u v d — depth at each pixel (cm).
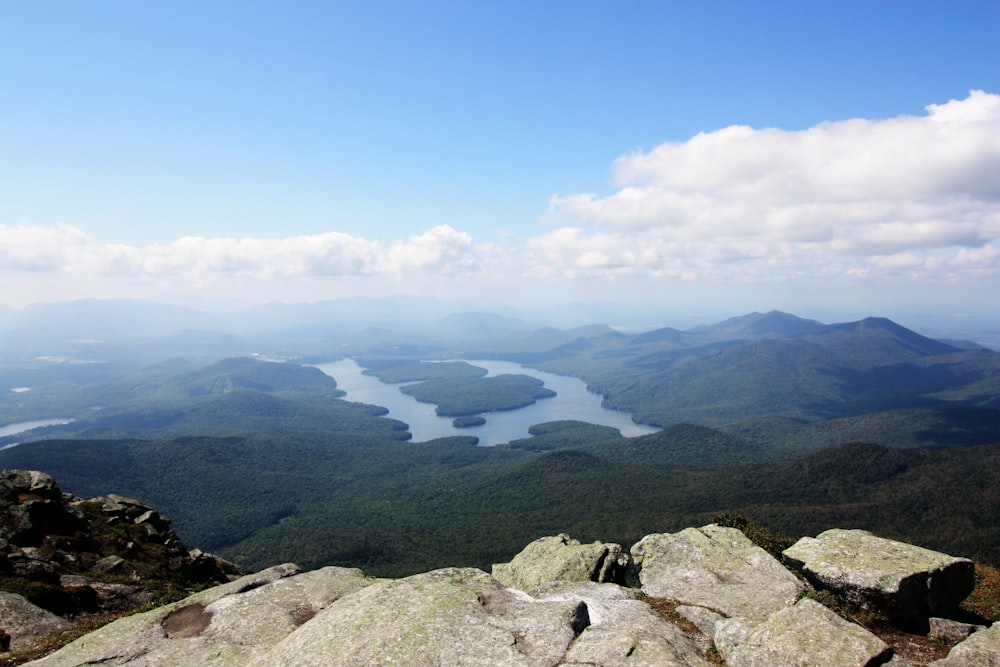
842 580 2139
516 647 1694
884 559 2188
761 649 1703
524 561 3469
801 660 1611
